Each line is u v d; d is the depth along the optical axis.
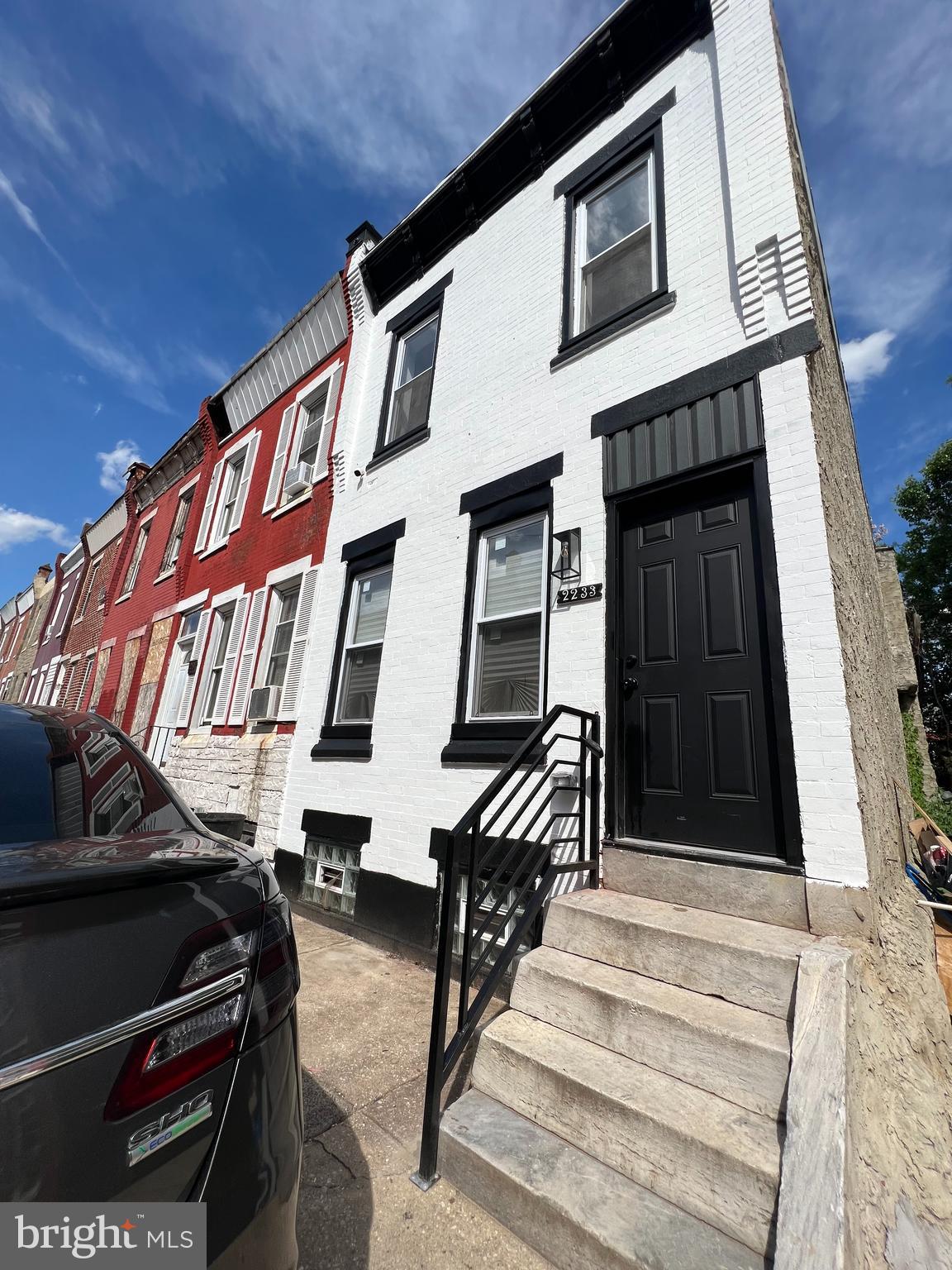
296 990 1.51
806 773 2.99
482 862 2.73
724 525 3.73
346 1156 2.39
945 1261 1.73
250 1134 1.25
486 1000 2.66
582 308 5.24
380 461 6.73
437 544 5.61
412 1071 3.04
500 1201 2.07
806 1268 1.42
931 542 20.12
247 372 10.56
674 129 4.85
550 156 5.90
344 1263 1.90
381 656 5.84
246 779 7.12
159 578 11.94
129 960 1.16
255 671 7.98
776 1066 2.05
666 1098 2.12
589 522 4.34
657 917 2.88
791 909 2.82
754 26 4.39
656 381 4.27
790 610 3.23
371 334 7.89
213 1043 1.25
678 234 4.54
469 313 6.26
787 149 3.95
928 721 20.27
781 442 3.51
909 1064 2.55
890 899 3.82
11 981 1.01
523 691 4.60
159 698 10.42
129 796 1.83
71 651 15.83
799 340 3.62
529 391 5.20
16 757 1.73
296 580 7.86
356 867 5.45
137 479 14.57
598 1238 1.81
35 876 1.10
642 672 3.84
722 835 3.29
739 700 3.41
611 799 3.65
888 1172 1.89
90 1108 1.04
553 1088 2.31
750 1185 1.79
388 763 5.30
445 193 6.67
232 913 1.39
